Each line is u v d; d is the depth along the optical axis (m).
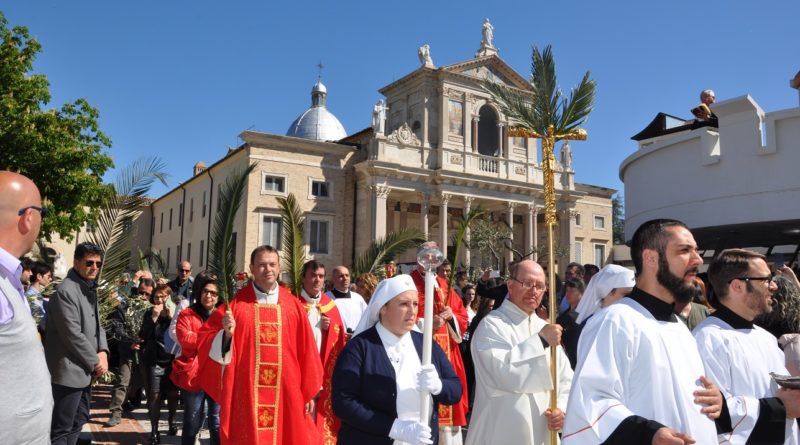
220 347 5.54
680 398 2.60
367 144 37.06
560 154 42.25
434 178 36.59
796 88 6.86
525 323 4.71
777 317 4.09
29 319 2.70
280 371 5.66
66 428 5.80
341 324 7.21
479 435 4.51
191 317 7.01
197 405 7.00
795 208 5.37
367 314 4.00
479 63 38.72
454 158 37.44
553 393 4.04
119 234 8.25
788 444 3.15
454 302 8.34
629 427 2.38
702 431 2.60
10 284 2.67
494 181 37.75
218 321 5.75
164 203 49.81
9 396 2.54
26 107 20.69
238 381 5.59
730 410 3.02
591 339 2.74
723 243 7.02
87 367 5.91
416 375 3.59
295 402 5.66
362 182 36.16
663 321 2.80
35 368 2.67
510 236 35.19
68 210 20.77
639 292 2.88
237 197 6.37
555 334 4.08
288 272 7.54
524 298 4.73
